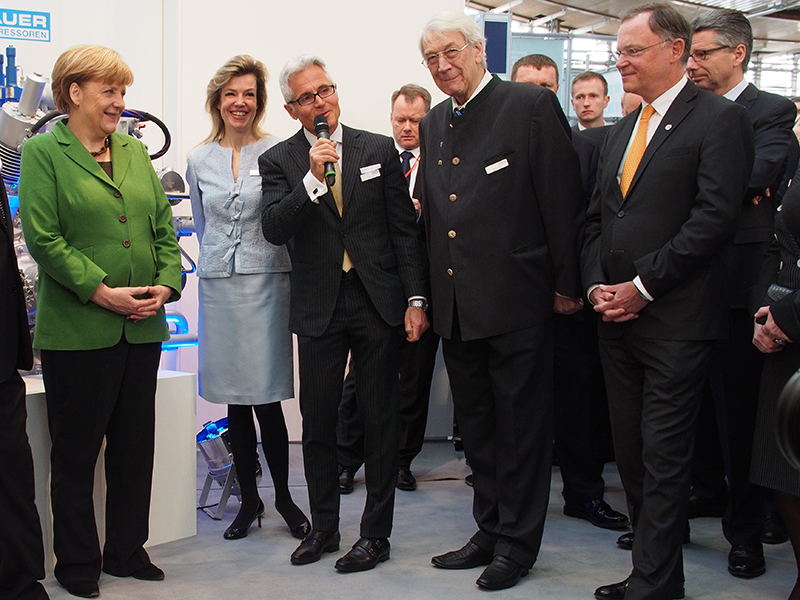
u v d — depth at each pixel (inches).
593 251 96.3
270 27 175.6
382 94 183.6
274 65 176.4
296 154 108.1
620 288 90.2
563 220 97.1
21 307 89.9
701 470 125.6
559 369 122.7
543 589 96.9
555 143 96.2
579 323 124.0
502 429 99.6
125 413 100.0
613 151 96.3
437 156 103.5
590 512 124.0
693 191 88.5
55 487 97.1
